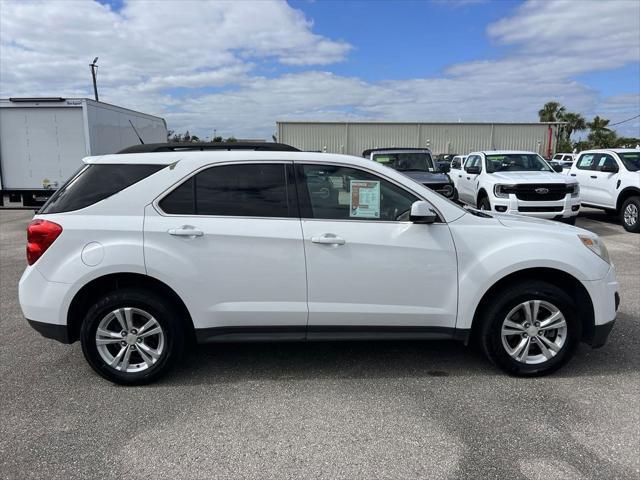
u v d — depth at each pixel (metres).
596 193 12.66
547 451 2.95
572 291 3.97
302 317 3.78
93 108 14.46
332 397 3.63
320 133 36.06
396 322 3.83
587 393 3.65
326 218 3.79
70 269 3.63
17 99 14.13
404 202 3.85
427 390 3.73
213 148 4.29
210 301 3.72
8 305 5.95
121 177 3.78
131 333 3.77
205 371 4.09
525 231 3.87
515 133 36.50
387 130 36.19
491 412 3.40
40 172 14.56
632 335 4.77
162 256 3.63
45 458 2.92
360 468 2.81
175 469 2.81
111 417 3.37
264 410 3.46
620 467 2.79
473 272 3.76
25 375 4.03
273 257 3.70
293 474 2.76
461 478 2.72
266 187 3.79
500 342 3.84
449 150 36.56
